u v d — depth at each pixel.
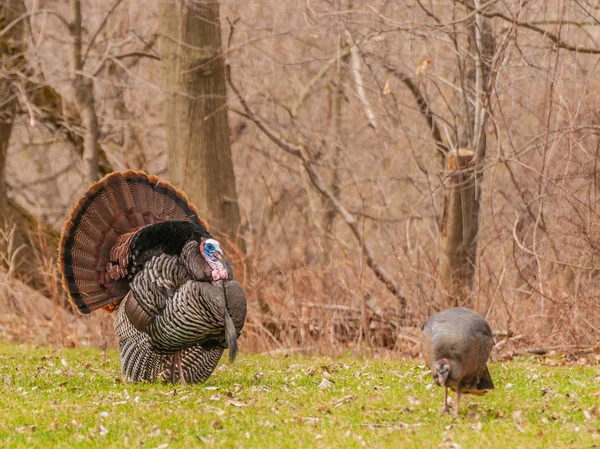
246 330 23.30
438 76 23.14
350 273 23.61
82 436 11.15
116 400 13.62
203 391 14.21
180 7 24.20
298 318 22.61
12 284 26.77
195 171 24.58
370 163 31.62
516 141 26.75
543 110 23.91
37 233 27.17
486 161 23.61
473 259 23.11
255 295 22.92
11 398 13.86
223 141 24.94
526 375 16.08
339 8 23.61
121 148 30.06
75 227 15.46
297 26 25.55
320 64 30.55
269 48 29.95
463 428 11.17
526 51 25.55
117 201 15.80
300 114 32.88
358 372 16.75
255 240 25.83
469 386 11.51
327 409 12.66
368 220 30.81
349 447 10.44
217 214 24.56
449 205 23.03
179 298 14.09
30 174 35.66
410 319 22.84
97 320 24.36
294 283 22.97
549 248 23.39
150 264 14.42
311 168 25.38
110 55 27.72
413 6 22.75
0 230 26.44
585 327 20.78
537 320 21.42
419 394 13.95
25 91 26.34
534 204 24.70
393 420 11.93
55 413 12.54
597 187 22.42
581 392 13.94
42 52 29.12
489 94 21.47
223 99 24.91
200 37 24.38
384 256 25.59
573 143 22.52
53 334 25.27
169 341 14.38
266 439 10.93
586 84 21.44
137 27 30.45
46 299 27.36
